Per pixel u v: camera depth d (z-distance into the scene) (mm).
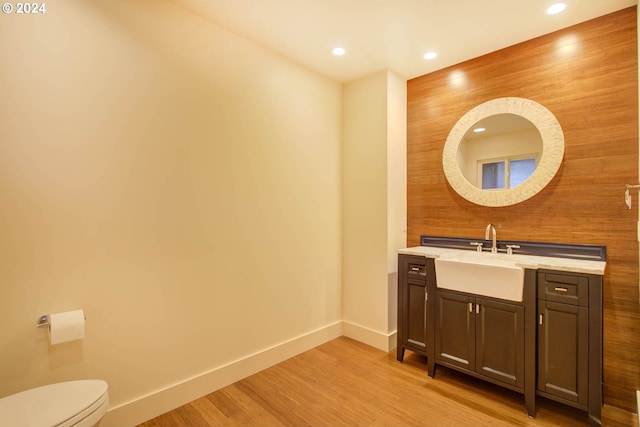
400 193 2922
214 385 2131
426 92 2857
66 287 1562
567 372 1797
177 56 1947
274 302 2518
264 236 2436
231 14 2023
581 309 1753
